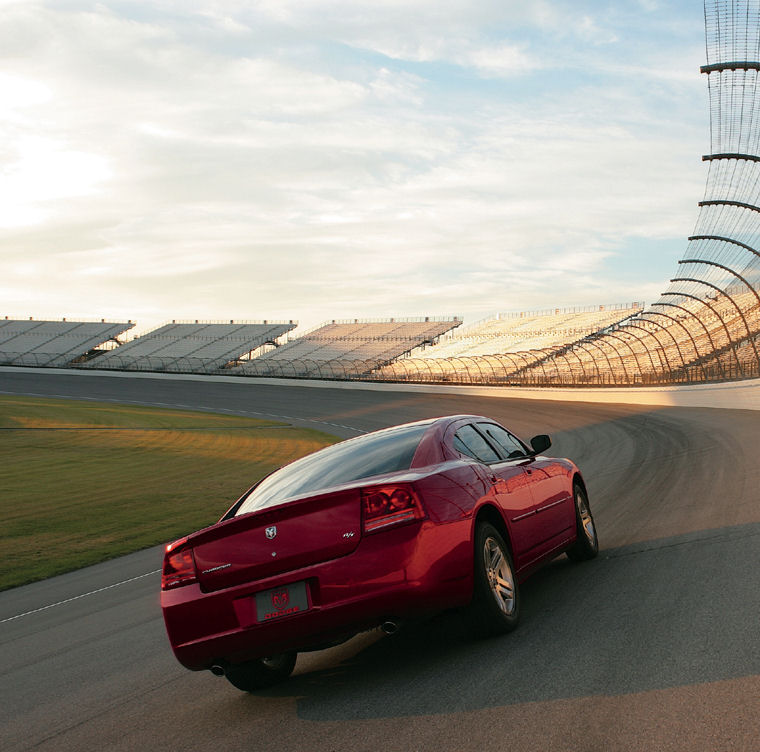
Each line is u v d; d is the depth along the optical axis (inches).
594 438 1011.9
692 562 264.4
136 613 315.3
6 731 183.5
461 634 209.5
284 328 3882.9
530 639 193.3
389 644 213.3
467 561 183.6
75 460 1177.4
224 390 2999.5
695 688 148.7
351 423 1910.7
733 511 363.3
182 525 609.0
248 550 177.8
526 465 248.8
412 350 3449.8
